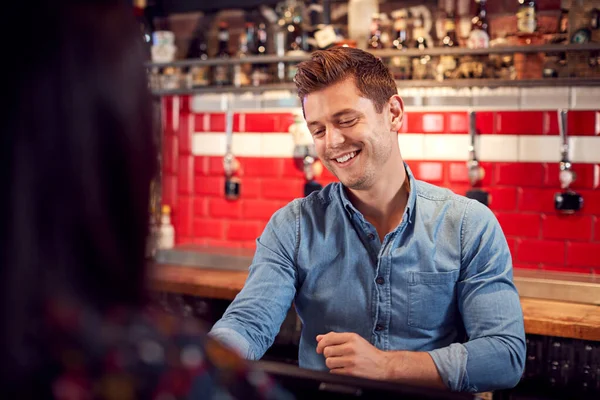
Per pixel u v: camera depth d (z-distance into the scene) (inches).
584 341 89.5
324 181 131.1
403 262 58.1
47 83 18.9
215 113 141.1
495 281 55.9
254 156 138.3
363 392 31.4
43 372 18.4
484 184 121.3
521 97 118.3
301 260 60.6
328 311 59.9
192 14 141.9
